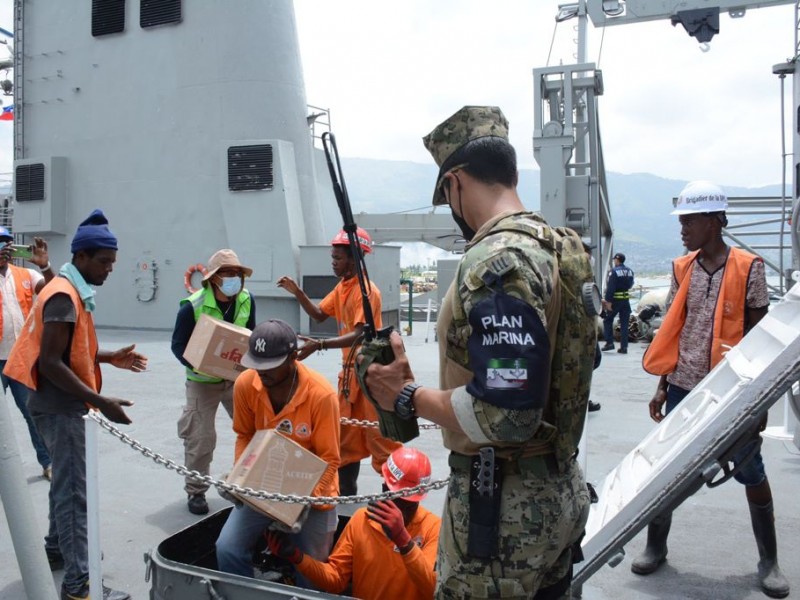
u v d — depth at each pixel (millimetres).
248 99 12852
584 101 10758
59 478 3174
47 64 14133
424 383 8602
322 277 12477
